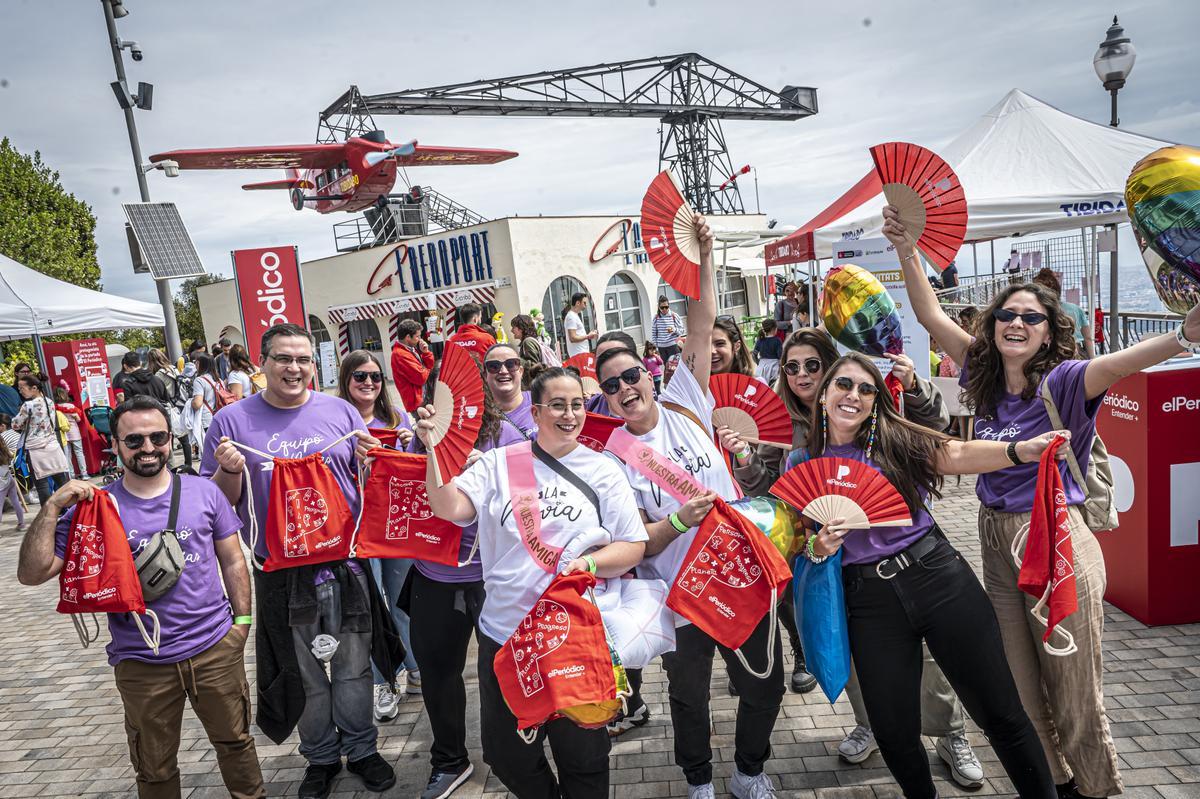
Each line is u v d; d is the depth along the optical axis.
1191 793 2.92
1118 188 6.97
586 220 24.05
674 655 2.99
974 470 2.66
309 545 3.34
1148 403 4.07
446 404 2.74
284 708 3.41
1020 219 7.04
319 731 3.51
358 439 3.57
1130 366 2.53
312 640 3.43
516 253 22.14
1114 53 8.49
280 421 3.51
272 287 8.27
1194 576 4.15
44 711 4.81
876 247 5.79
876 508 2.59
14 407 10.98
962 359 3.16
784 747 3.55
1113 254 8.64
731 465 3.34
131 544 2.93
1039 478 2.53
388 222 27.58
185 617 3.01
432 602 3.30
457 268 23.55
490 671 2.69
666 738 3.75
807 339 3.42
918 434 2.74
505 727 2.68
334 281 26.50
